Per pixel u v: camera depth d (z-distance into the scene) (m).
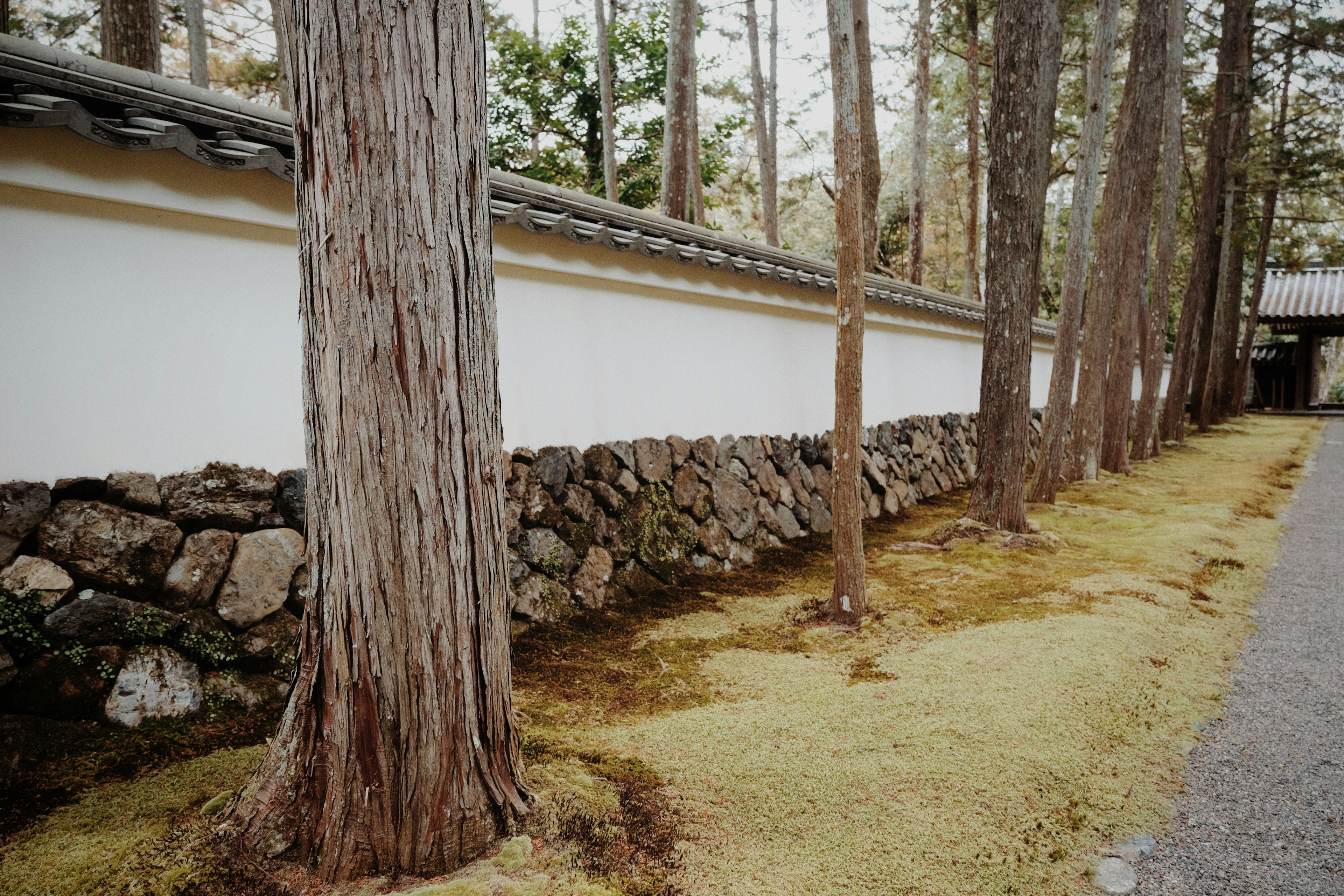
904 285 7.97
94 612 2.60
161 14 12.07
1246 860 2.32
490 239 2.04
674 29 8.59
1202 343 17.20
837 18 4.12
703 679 3.45
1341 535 7.22
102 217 2.68
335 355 1.82
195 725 2.67
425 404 1.86
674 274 5.03
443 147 1.86
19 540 2.50
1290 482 10.33
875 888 2.02
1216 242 15.99
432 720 1.91
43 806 2.18
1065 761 2.68
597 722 2.97
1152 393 12.55
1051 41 8.68
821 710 3.03
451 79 1.87
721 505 5.45
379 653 1.87
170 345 2.85
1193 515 7.51
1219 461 12.50
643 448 4.94
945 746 2.70
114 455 2.71
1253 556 6.19
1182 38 12.50
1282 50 14.91
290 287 3.21
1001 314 6.38
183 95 2.68
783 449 6.24
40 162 2.47
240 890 1.84
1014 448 6.40
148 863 1.91
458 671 1.95
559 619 4.06
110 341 2.70
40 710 2.44
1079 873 2.19
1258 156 15.38
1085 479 9.80
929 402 9.08
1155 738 3.01
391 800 1.89
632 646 3.89
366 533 1.85
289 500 3.14
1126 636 3.96
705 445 5.45
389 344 1.82
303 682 1.98
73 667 2.52
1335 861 2.33
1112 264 9.62
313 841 1.92
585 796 2.27
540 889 1.85
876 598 4.62
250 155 2.76
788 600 4.70
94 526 2.64
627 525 4.68
